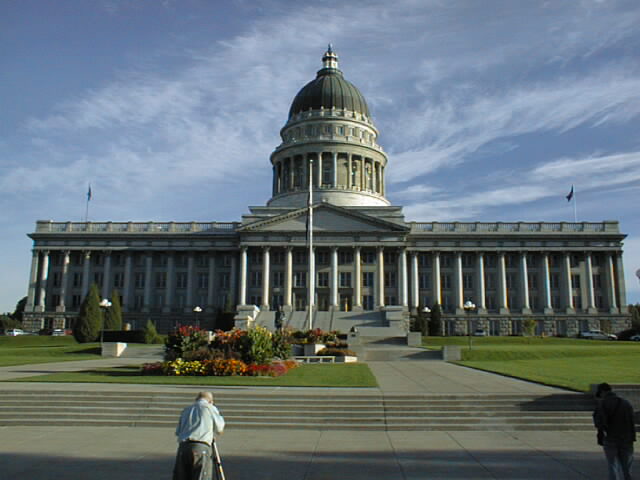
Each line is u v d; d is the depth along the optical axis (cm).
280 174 12456
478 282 10538
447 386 2783
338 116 12362
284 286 10200
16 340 7662
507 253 10656
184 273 10844
